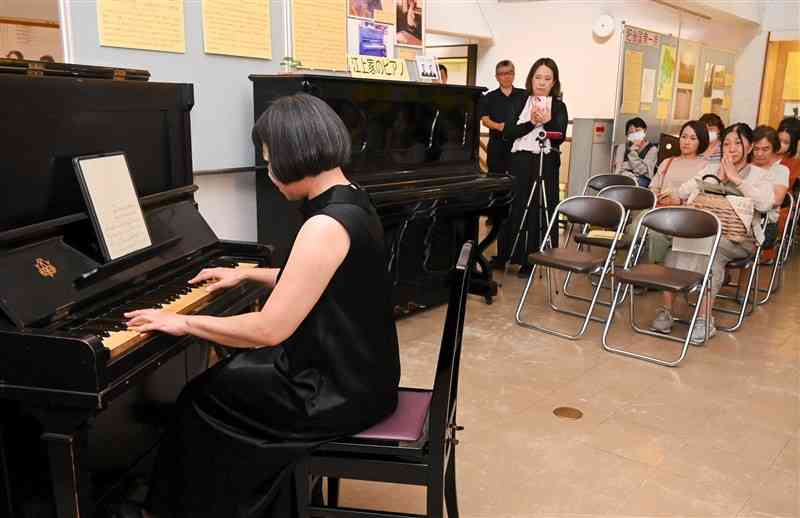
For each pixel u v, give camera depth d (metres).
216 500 1.52
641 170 6.04
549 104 4.79
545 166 4.95
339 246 1.43
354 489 2.22
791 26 8.02
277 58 3.38
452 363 1.49
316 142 1.46
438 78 4.20
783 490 2.28
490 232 4.29
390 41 4.07
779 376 3.28
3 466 1.53
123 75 1.99
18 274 1.47
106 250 1.69
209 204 3.21
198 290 1.86
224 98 3.15
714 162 4.53
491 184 3.90
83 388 1.35
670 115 6.96
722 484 2.30
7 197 1.53
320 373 1.50
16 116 1.54
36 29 3.69
